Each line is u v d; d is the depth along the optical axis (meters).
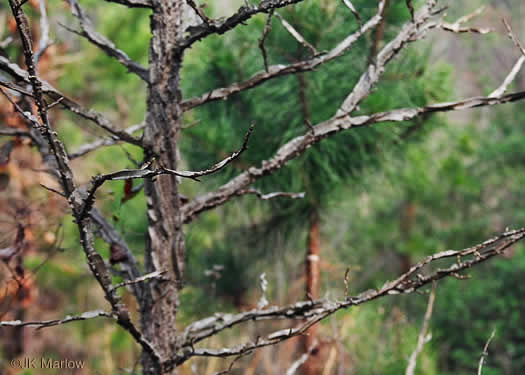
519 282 12.22
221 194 3.32
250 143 4.92
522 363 10.79
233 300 6.24
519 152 13.53
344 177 5.34
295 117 4.81
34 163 5.70
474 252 2.91
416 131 5.28
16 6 2.10
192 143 5.14
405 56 4.89
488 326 11.48
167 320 3.16
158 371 3.07
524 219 13.46
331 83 4.59
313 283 5.62
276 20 4.40
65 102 2.87
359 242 10.78
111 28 7.98
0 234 4.05
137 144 3.02
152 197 3.05
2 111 4.73
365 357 7.08
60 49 7.38
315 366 5.48
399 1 4.16
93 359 7.05
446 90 5.12
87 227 2.55
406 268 12.45
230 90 3.21
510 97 3.14
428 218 13.16
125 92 9.27
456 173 10.66
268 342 2.99
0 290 4.68
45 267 6.53
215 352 3.03
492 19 15.78
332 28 4.38
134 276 3.26
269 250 6.28
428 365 7.17
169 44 3.00
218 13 4.40
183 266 3.20
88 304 7.44
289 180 5.08
